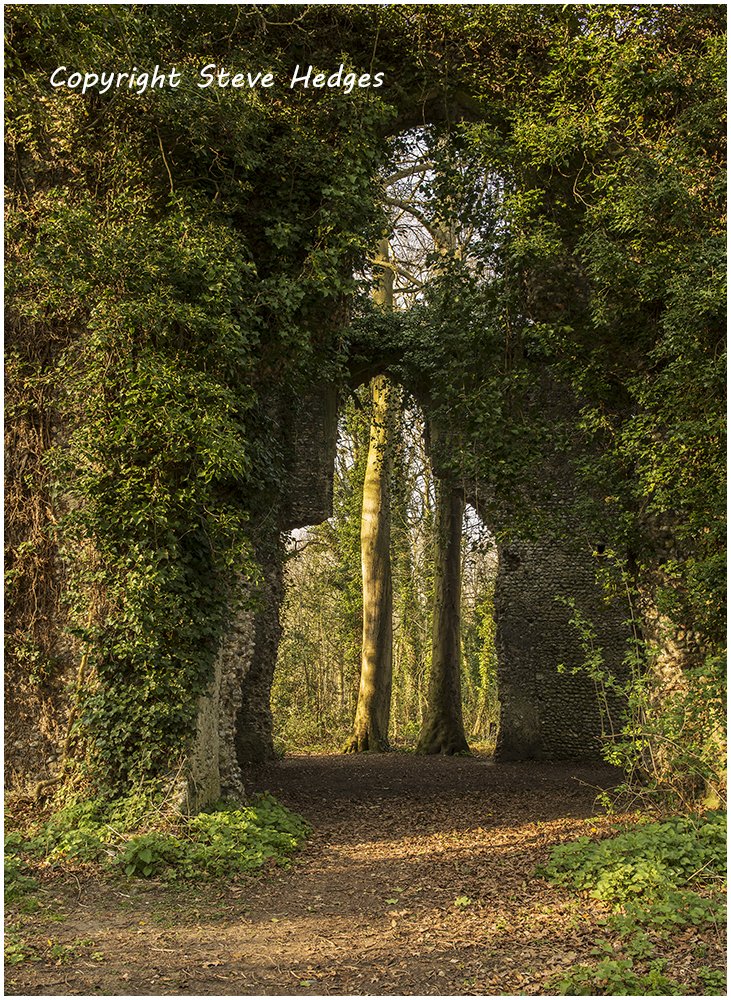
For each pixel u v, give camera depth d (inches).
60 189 334.6
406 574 1163.3
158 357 318.7
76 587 335.9
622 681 674.8
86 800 318.7
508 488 447.2
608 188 381.7
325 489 713.6
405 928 236.2
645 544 414.9
